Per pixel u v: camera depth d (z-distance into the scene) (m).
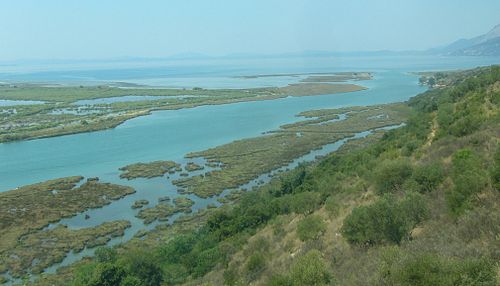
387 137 85.44
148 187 90.62
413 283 17.72
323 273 26.25
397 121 145.38
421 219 29.30
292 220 51.88
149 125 154.12
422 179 37.56
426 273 17.55
